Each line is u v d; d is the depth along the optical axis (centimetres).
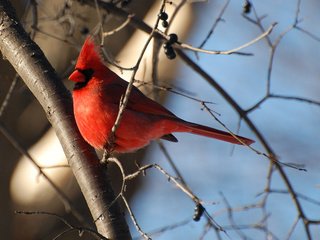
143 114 952
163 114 962
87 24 1188
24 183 1293
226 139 964
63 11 1075
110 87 931
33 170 1293
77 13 1151
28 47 901
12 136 1049
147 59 1188
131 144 958
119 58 1222
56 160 1267
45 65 900
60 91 895
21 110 1322
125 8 1105
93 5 1041
